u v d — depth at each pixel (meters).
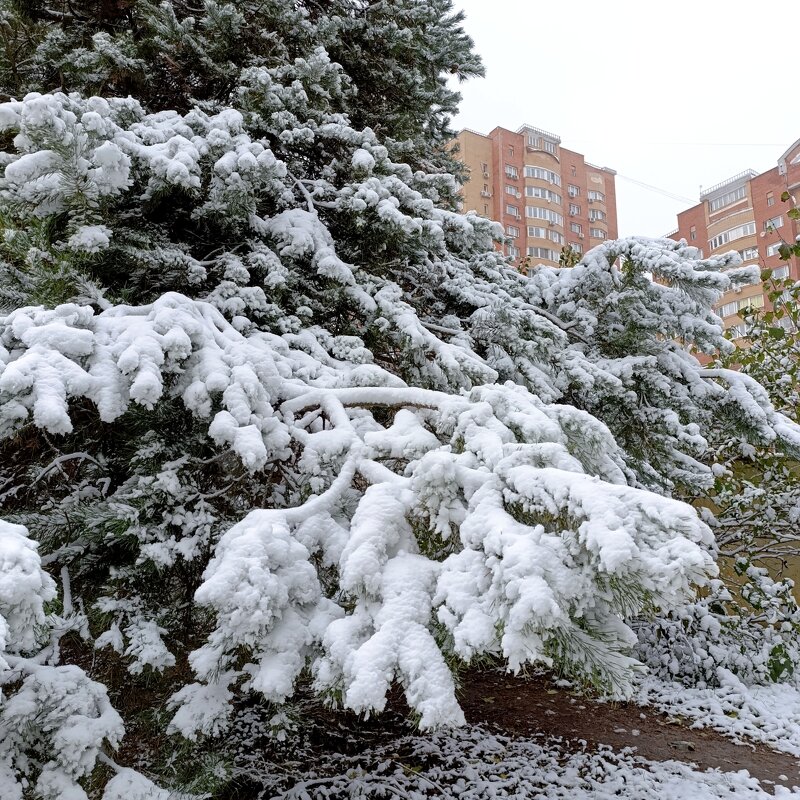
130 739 2.21
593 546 1.28
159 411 2.32
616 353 5.17
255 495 2.58
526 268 8.79
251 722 3.54
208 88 5.67
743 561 5.49
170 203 3.75
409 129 7.62
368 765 3.52
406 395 2.50
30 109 2.29
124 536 2.12
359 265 4.67
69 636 2.17
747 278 4.47
